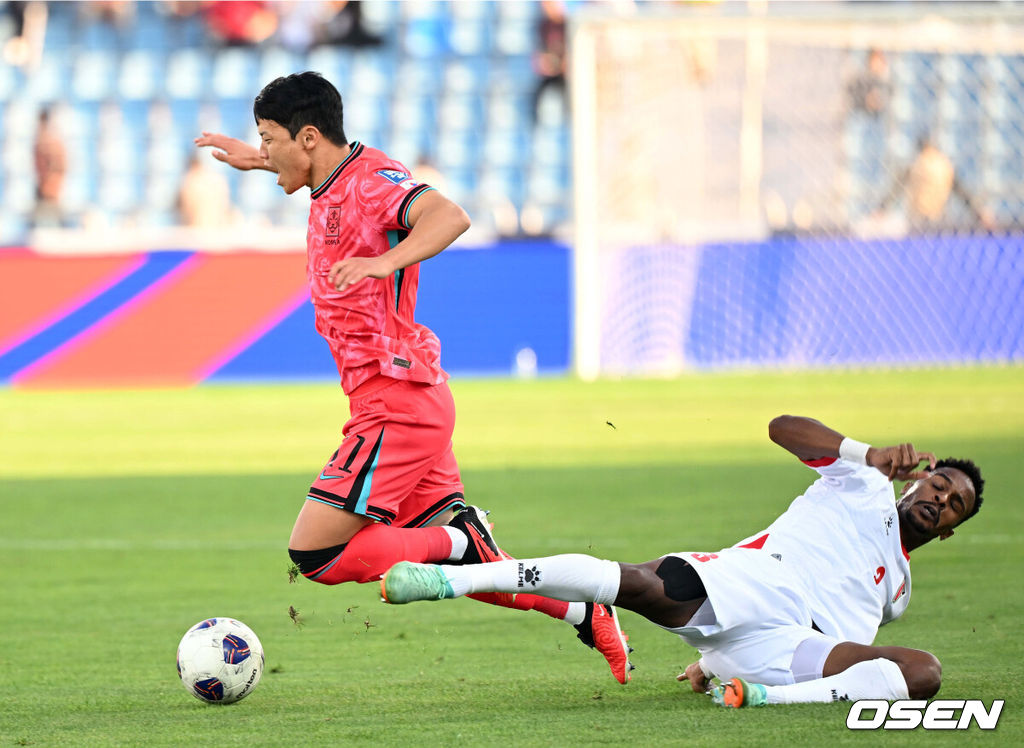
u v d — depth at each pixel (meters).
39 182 97.25
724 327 74.94
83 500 35.97
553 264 75.75
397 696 15.63
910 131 84.88
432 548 16.02
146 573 25.50
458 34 102.06
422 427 15.94
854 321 74.44
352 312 15.80
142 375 76.12
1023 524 29.09
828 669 14.10
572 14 72.94
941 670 14.66
